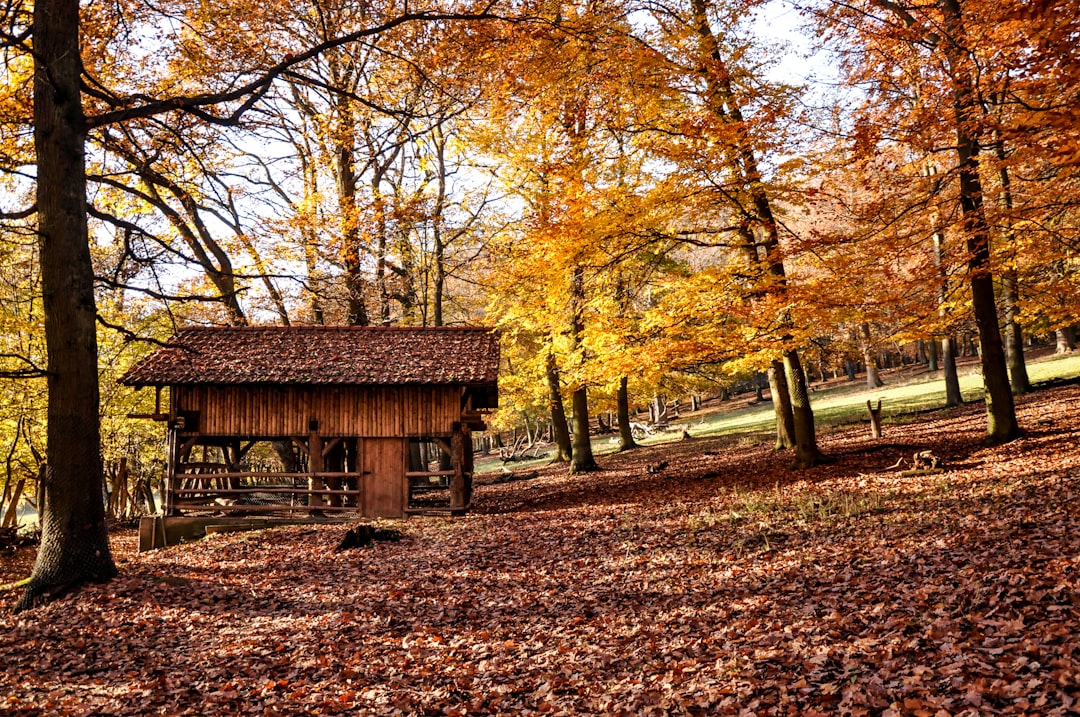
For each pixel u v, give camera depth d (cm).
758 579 865
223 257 1989
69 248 1014
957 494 1126
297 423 1692
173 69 1489
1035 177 1294
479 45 1276
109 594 978
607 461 2697
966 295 1603
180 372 1642
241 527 1636
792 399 1683
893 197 1326
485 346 1795
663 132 1436
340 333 1844
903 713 457
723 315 1541
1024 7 757
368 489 1691
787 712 495
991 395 1519
